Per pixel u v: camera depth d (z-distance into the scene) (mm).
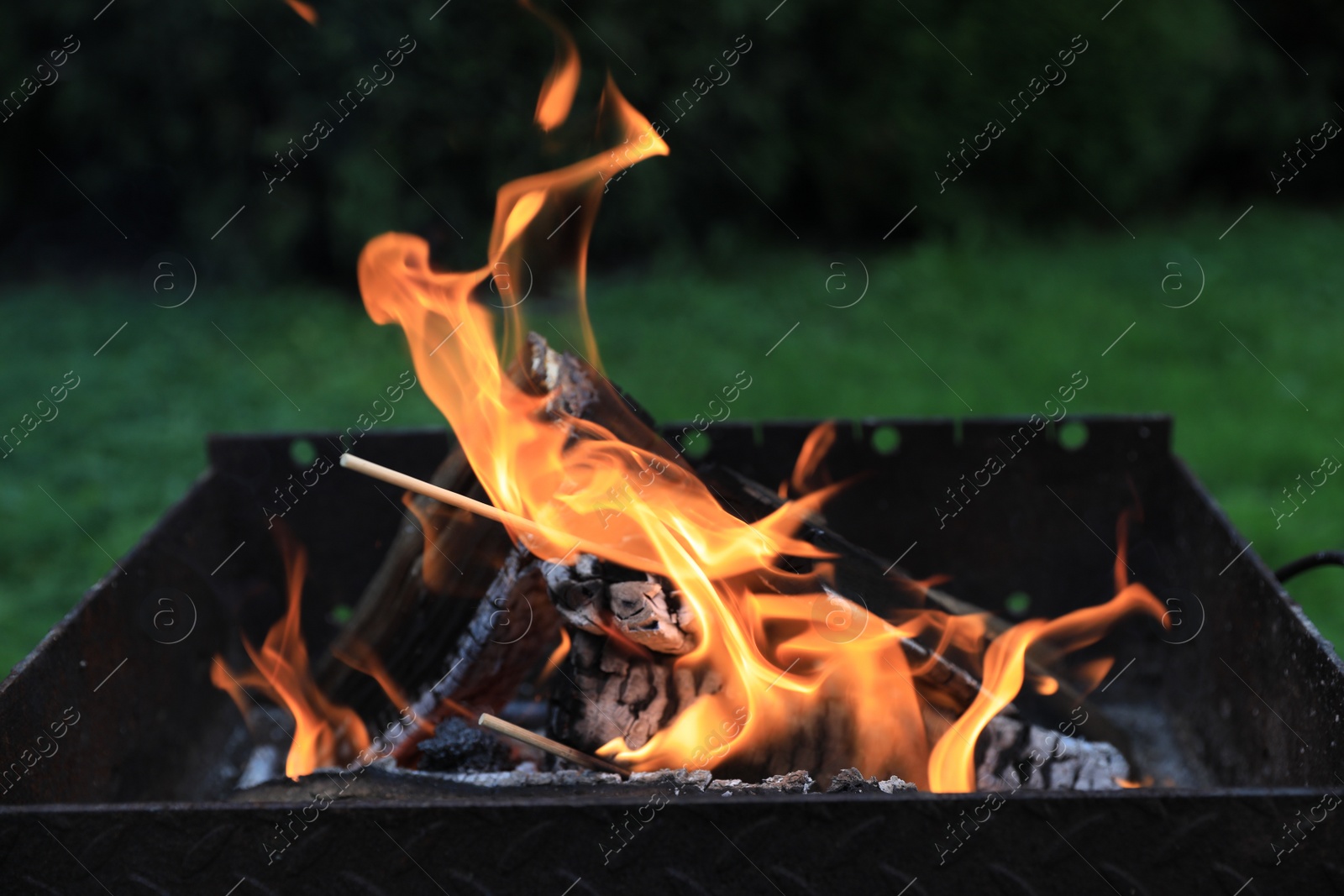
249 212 10359
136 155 10047
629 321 9797
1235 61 13156
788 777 3049
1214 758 3857
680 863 2465
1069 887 2459
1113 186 12203
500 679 3557
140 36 9516
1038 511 4598
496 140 9867
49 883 2473
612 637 3227
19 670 2943
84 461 7629
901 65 11289
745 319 9938
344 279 10844
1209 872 2439
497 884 2488
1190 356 9227
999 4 11258
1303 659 3125
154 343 9508
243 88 9703
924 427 4562
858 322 9953
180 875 2479
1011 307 10203
